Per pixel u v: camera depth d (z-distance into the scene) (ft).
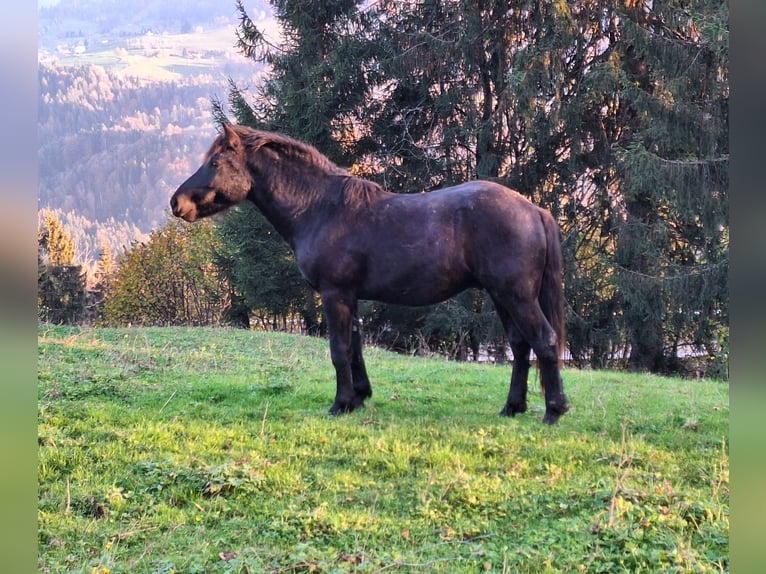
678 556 12.23
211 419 21.57
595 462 17.48
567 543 13.24
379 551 13.09
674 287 53.11
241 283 75.10
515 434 19.47
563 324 20.33
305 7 73.97
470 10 62.64
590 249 65.72
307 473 16.88
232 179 21.44
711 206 50.75
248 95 80.53
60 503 14.94
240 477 16.22
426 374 31.71
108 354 32.68
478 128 64.39
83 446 18.40
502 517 14.55
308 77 69.97
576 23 59.77
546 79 58.59
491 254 19.54
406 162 71.87
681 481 16.17
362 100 72.49
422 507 14.82
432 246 19.90
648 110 54.13
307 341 42.88
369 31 73.67
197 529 14.08
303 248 21.43
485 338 65.16
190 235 106.32
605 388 29.32
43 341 34.96
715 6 52.08
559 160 65.31
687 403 25.03
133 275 108.47
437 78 69.05
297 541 13.55
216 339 41.75
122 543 13.50
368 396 23.63
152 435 19.35
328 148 71.31
